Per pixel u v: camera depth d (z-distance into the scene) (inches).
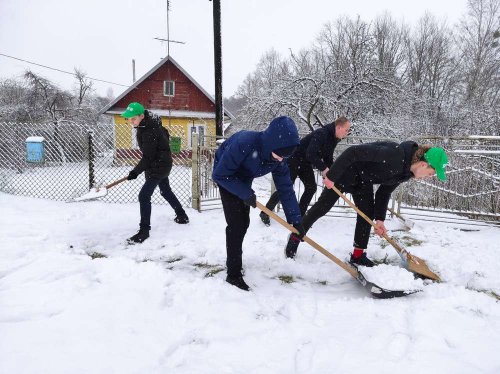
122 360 73.7
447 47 1014.4
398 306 100.8
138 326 86.4
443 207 207.8
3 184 262.5
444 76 995.9
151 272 112.8
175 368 73.2
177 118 765.9
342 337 85.6
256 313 96.8
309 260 136.5
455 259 137.9
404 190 215.2
